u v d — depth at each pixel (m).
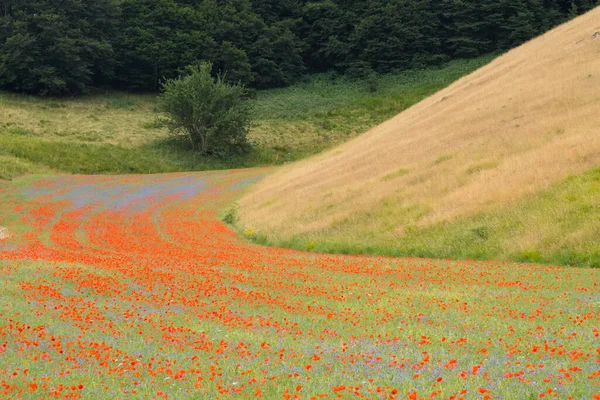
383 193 32.56
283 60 105.19
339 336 11.29
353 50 106.75
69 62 87.12
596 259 19.11
